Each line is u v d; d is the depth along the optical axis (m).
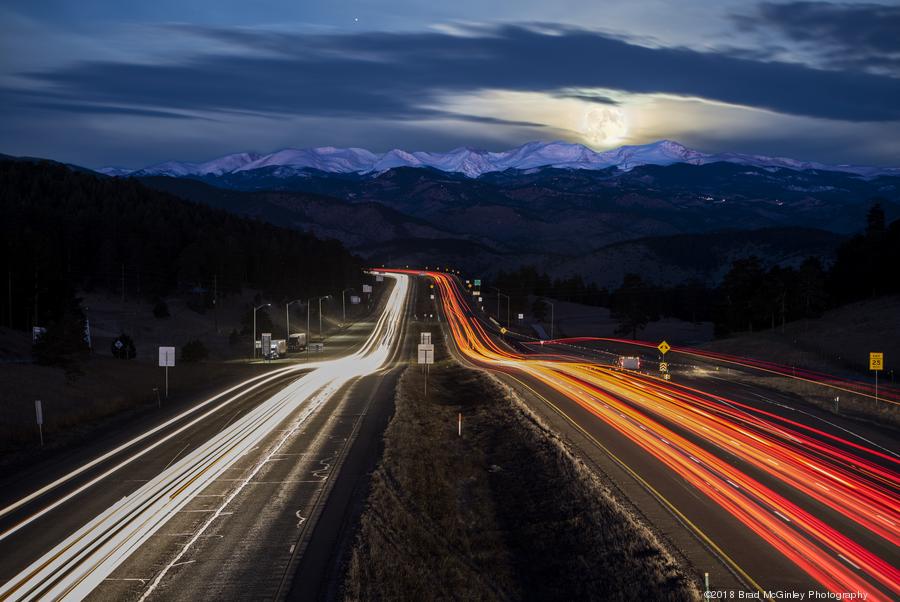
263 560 21.41
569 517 27.67
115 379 59.00
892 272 120.81
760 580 20.27
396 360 88.75
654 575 20.86
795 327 107.75
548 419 45.59
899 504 27.47
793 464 33.78
